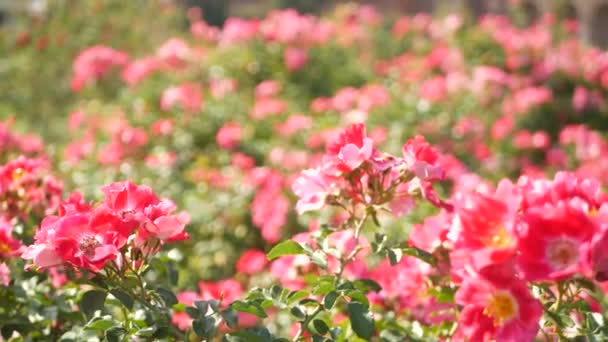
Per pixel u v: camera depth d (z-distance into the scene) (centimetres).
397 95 1080
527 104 1089
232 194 782
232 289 397
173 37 1551
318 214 717
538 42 1290
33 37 1497
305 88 1183
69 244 241
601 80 1212
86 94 1246
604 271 228
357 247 280
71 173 806
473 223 237
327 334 293
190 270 696
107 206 253
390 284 345
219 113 1002
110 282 254
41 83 1401
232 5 2934
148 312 275
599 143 948
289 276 367
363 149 272
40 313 307
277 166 886
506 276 236
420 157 279
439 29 1373
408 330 309
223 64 1191
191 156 923
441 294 305
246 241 745
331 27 1323
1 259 297
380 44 1395
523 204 251
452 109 1051
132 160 862
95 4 1548
